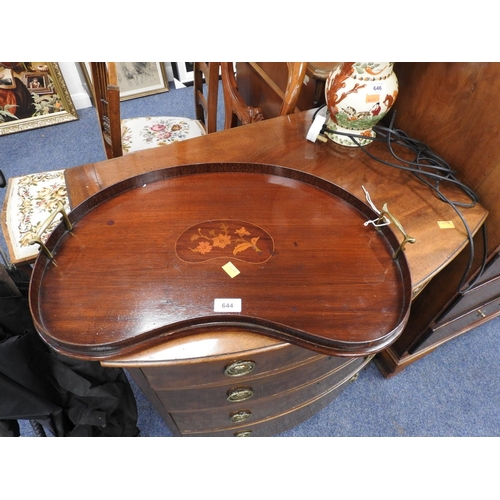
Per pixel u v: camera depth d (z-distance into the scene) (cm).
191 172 71
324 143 84
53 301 50
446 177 73
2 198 171
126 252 57
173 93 234
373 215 63
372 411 115
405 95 80
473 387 120
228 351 49
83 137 201
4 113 194
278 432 104
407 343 108
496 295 109
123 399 93
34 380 65
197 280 54
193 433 89
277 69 124
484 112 65
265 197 68
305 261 57
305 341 49
